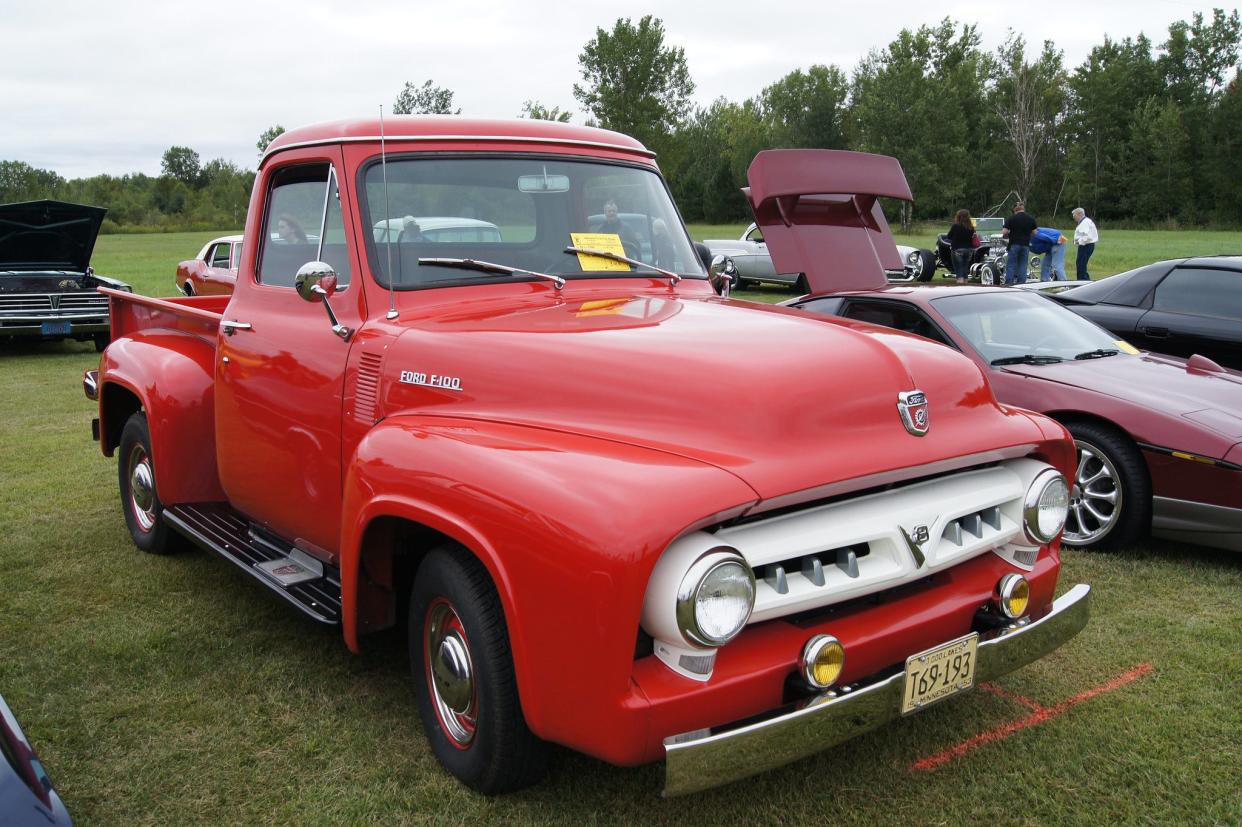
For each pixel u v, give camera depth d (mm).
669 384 2576
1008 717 3334
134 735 3217
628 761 2234
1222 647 3902
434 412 2936
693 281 3863
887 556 2580
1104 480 5129
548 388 2734
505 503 2389
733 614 2215
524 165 3604
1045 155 68375
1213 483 4730
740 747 2250
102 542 5254
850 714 2412
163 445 4434
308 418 3459
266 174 3879
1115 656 3822
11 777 1795
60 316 12367
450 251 3408
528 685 2371
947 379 2871
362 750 3113
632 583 2150
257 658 3797
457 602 2666
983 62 67250
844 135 67062
